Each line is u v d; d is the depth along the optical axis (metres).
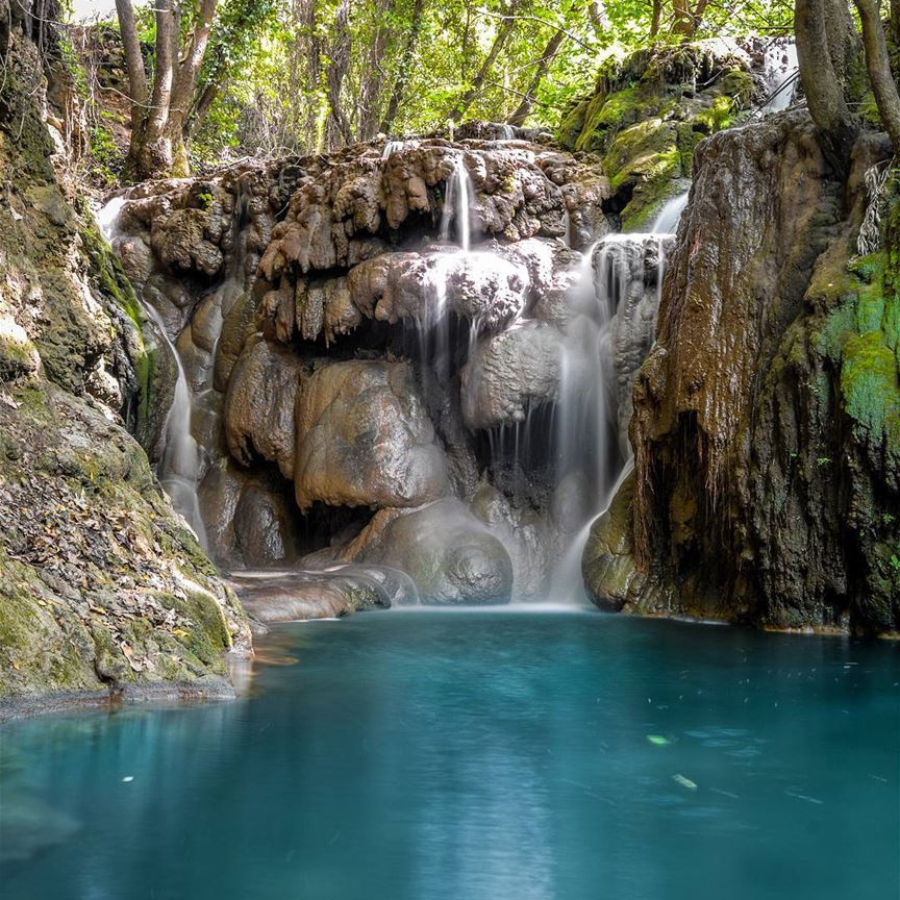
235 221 14.77
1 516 6.45
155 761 5.02
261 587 10.16
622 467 11.62
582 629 9.38
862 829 4.25
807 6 9.57
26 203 8.66
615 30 20.14
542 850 4.01
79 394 8.55
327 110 23.62
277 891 3.60
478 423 11.98
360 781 4.81
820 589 9.18
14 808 4.34
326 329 12.86
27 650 5.78
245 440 13.39
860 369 8.76
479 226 12.75
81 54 14.77
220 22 19.81
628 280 11.70
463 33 23.12
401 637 8.83
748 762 5.18
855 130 9.93
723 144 10.64
